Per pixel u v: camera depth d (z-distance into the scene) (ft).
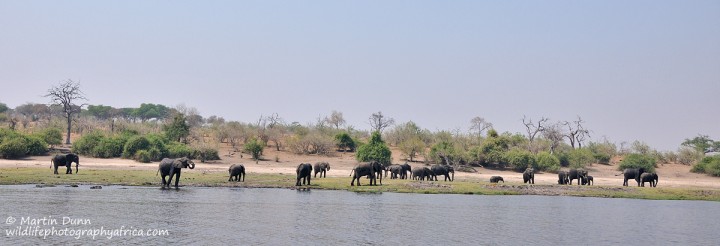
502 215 125.59
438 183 197.26
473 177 253.03
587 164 332.39
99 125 382.42
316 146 324.19
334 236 93.40
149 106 584.40
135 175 189.88
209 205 124.36
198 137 319.27
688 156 363.56
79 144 272.51
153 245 82.07
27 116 501.15
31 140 257.96
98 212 108.58
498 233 101.40
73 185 156.87
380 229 101.24
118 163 244.83
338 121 447.42
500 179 221.46
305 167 177.37
